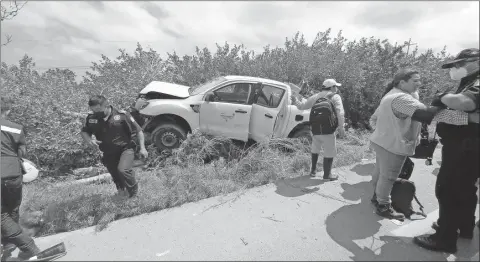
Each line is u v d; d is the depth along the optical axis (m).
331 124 3.79
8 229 2.43
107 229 2.96
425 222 3.04
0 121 2.54
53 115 4.94
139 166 4.81
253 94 5.14
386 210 3.12
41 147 4.72
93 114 3.24
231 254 2.55
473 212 2.55
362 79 7.56
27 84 5.25
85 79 6.36
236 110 5.01
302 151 5.00
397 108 2.59
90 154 5.12
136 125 3.42
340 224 3.02
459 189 2.36
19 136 2.63
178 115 4.96
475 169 2.28
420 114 2.42
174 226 3.00
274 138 5.00
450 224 2.46
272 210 3.31
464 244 2.64
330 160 4.05
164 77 7.20
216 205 3.44
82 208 3.28
